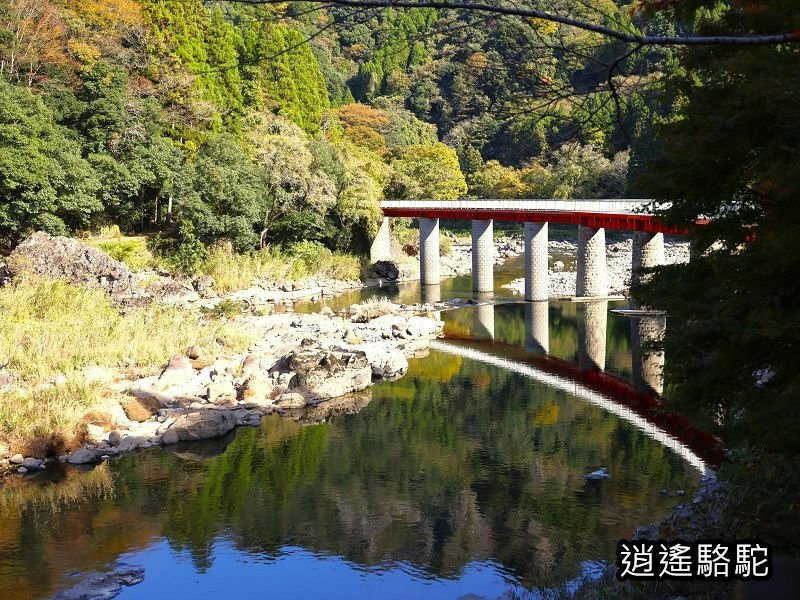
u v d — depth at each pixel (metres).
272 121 60.97
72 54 50.62
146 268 46.94
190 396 25.83
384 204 60.12
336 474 20.38
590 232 46.19
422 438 23.09
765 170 9.20
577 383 29.45
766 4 8.91
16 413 21.92
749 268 9.29
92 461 21.03
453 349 35.59
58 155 43.31
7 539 16.64
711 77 9.91
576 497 18.52
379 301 46.31
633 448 21.88
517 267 65.38
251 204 50.38
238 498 18.83
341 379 28.02
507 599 13.94
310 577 15.12
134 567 15.46
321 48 128.25
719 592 10.89
